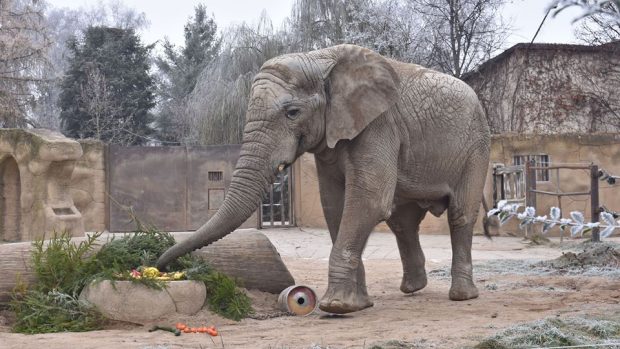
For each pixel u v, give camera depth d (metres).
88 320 7.58
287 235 22.34
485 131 9.97
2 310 8.01
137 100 53.81
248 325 7.84
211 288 8.23
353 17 35.25
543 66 30.80
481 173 9.92
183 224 24.45
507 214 4.82
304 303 8.63
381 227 23.31
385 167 8.51
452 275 9.91
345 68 8.45
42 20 41.09
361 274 9.04
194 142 38.88
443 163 9.40
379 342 6.52
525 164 20.00
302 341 6.82
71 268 8.06
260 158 8.00
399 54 35.56
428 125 9.19
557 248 18.19
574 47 30.59
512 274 12.80
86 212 23.16
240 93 31.53
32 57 39.38
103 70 54.22
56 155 16.20
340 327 7.68
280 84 8.15
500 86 32.62
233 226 7.95
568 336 6.41
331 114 8.32
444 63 36.56
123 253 8.30
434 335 7.01
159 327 7.45
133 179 24.09
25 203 16.64
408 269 10.47
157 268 8.13
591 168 18.36
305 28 34.25
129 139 52.31
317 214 24.56
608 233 4.24
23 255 8.16
